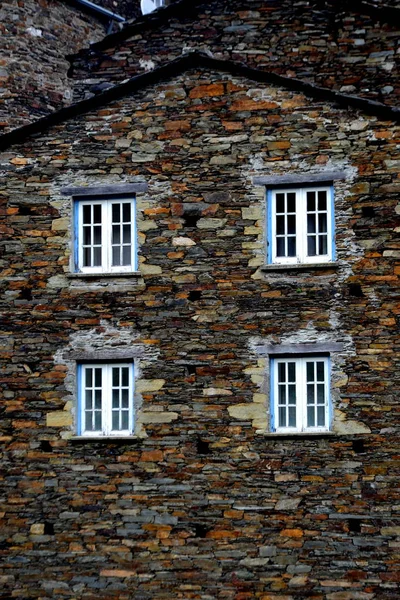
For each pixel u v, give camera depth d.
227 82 27.78
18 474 27.47
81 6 34.91
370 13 30.55
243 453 26.69
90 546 26.94
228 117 27.70
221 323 27.19
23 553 27.16
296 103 27.47
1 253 28.25
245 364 26.98
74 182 28.19
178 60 27.72
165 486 26.88
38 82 33.47
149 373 27.34
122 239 28.05
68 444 27.41
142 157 27.95
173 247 27.58
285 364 27.06
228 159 27.59
